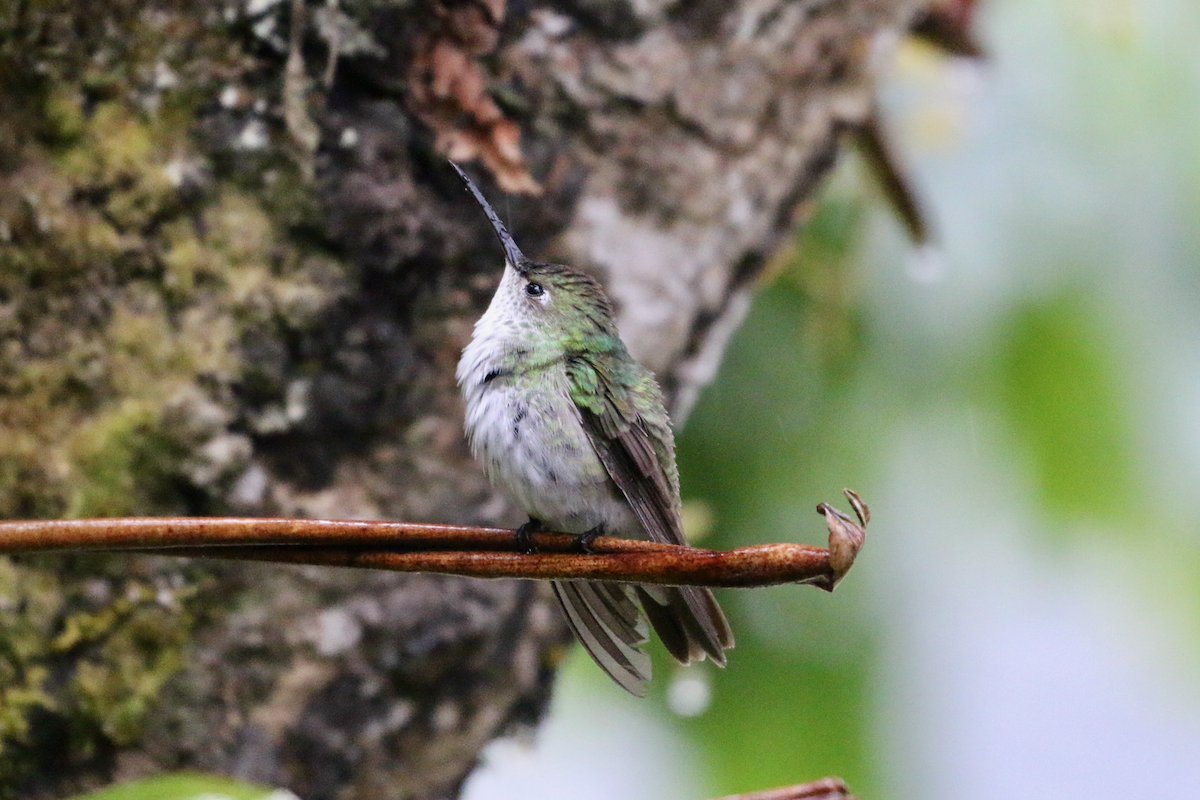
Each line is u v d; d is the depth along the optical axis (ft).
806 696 30.01
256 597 22.29
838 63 27.04
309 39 22.53
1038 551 31.09
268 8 22.31
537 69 24.26
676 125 25.63
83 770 21.72
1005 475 31.14
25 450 21.98
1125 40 32.27
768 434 31.12
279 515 22.66
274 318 22.53
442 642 23.29
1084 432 30.78
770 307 32.07
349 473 23.20
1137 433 30.78
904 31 28.02
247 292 22.44
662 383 27.27
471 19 23.56
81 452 22.04
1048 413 30.94
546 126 24.61
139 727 21.85
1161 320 31.37
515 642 24.38
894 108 33.12
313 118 22.63
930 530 31.04
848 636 30.37
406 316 23.45
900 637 30.53
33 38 21.76
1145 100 32.14
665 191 25.86
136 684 21.88
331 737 22.81
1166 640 32.32
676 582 13.92
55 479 21.99
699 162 26.03
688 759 31.09
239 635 22.25
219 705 22.17
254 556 14.73
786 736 29.99
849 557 13.20
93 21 21.88
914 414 31.45
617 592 21.01
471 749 24.30
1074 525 30.89
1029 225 31.96
